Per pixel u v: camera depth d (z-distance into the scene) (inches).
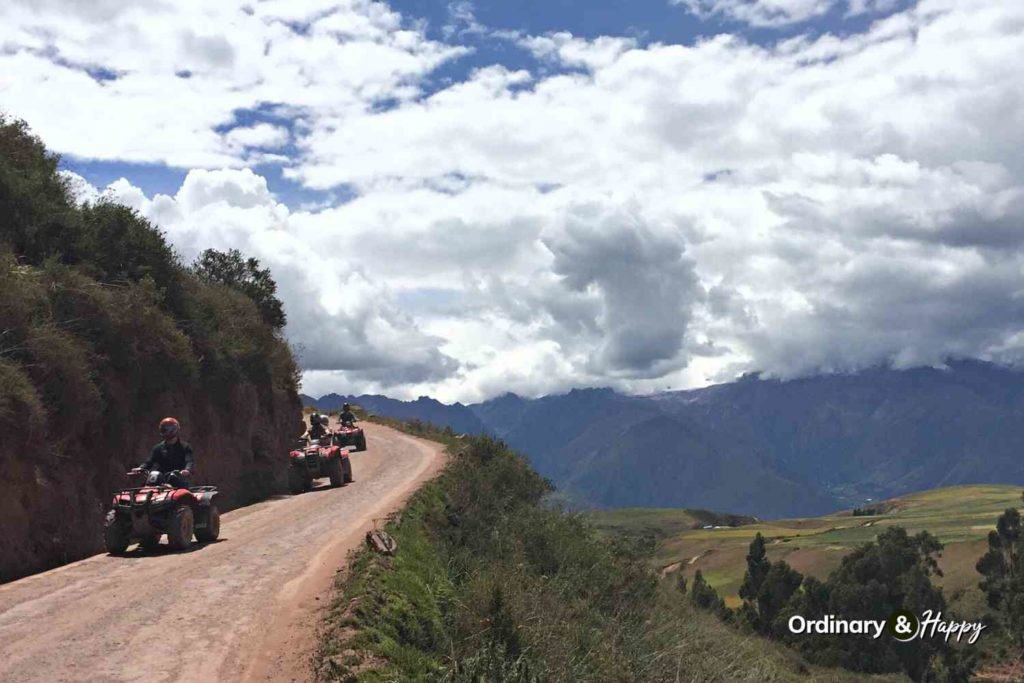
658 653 456.1
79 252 874.1
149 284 893.8
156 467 586.9
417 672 322.0
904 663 1585.9
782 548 3284.9
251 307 1385.3
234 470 1097.4
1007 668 1605.6
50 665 304.3
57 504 611.5
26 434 578.6
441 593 428.5
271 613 377.7
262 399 1289.4
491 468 852.6
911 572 1888.5
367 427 2167.8
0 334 625.0
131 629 351.9
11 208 817.5
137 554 541.3
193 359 936.9
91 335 760.3
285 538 584.1
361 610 358.0
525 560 550.6
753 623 1644.9
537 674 339.3
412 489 813.9
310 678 300.5
